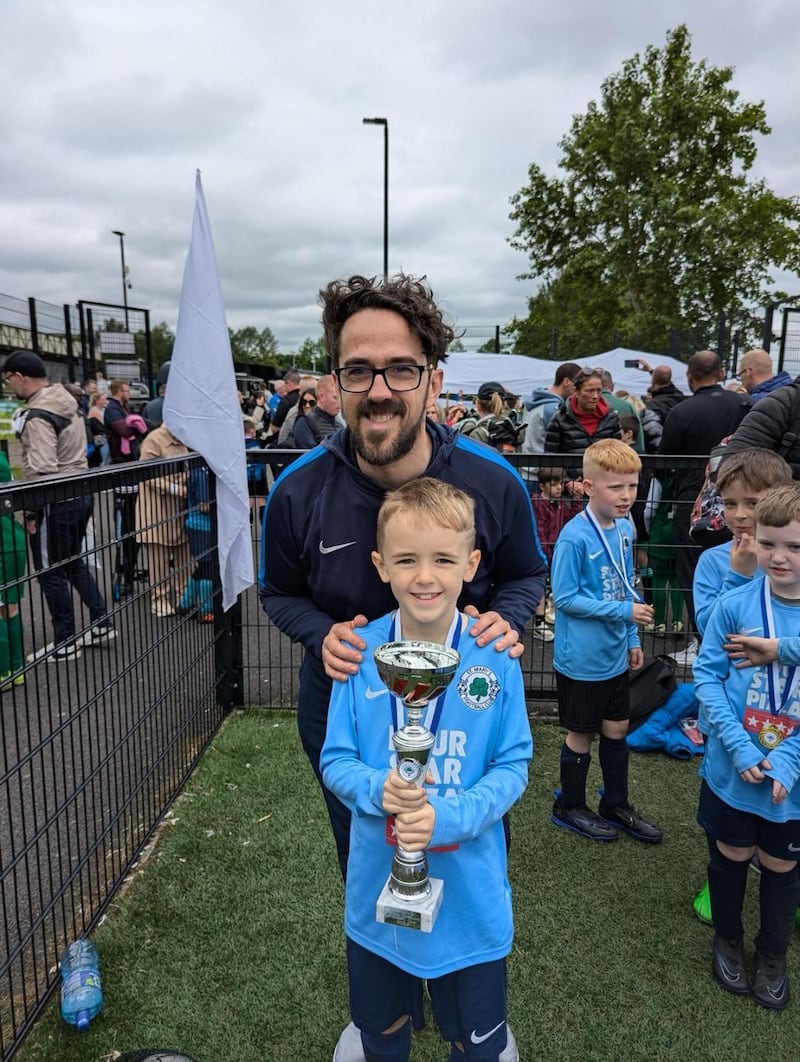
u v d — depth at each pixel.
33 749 2.06
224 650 3.89
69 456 4.98
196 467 3.43
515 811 3.09
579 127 24.66
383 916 1.32
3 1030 1.96
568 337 30.03
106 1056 1.91
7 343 15.23
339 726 1.50
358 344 1.45
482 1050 1.50
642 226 23.38
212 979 2.16
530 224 25.39
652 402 7.11
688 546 4.21
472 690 1.45
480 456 1.72
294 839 2.83
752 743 2.02
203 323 3.49
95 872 2.60
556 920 2.44
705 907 2.42
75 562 2.29
